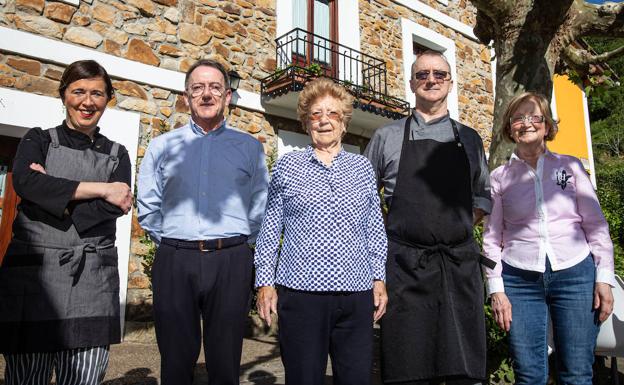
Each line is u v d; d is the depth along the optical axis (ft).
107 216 5.84
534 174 7.21
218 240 6.48
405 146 7.39
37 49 14.39
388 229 7.22
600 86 15.48
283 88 18.71
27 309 5.31
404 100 22.94
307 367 5.75
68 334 5.41
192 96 6.95
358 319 6.02
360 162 6.73
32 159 5.69
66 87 6.02
